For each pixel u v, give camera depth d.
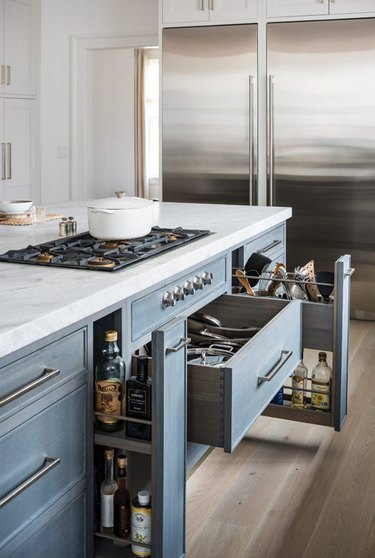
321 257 5.25
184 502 2.00
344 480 2.67
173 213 3.40
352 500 2.52
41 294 1.75
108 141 8.84
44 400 1.68
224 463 2.82
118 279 1.92
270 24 5.10
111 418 1.95
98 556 1.97
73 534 1.87
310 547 2.22
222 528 2.33
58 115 6.66
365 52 4.93
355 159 5.06
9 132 6.29
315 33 5.01
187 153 5.46
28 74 6.48
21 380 1.58
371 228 5.09
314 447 2.97
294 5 5.03
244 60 5.21
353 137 5.05
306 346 2.97
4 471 1.55
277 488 2.61
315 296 3.01
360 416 3.29
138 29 6.27
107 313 1.92
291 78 5.12
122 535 1.98
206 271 2.60
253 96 5.21
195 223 3.02
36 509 1.68
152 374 1.77
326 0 4.95
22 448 1.61
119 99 8.70
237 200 5.38
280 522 2.37
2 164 6.25
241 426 2.05
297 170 5.20
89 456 1.92
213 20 5.24
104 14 6.37
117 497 1.99
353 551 2.20
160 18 5.38
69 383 1.78
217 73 5.29
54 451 1.74
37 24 6.53
